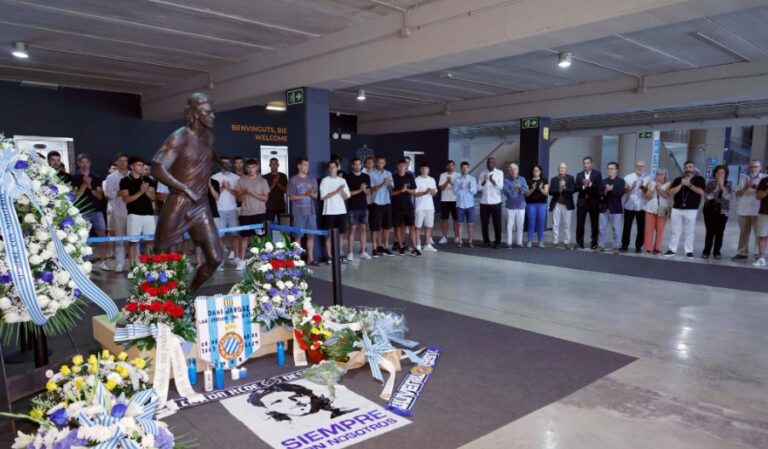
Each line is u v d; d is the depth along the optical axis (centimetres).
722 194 696
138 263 320
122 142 1001
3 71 807
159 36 620
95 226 674
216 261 371
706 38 641
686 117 1228
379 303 486
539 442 234
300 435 240
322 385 296
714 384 297
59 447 142
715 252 716
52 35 613
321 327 327
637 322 421
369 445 231
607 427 248
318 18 568
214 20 563
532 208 839
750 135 2114
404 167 771
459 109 1154
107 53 702
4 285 196
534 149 1027
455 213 874
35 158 213
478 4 499
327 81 651
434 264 695
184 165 350
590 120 1346
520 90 1016
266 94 740
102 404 153
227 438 237
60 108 929
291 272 345
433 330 400
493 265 684
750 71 771
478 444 232
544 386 295
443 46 529
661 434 242
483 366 326
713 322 419
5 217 185
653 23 434
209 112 353
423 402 275
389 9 549
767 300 489
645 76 870
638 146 1428
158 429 158
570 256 749
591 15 429
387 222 764
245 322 321
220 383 295
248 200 689
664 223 757
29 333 312
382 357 311
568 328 407
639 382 300
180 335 296
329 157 728
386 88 977
